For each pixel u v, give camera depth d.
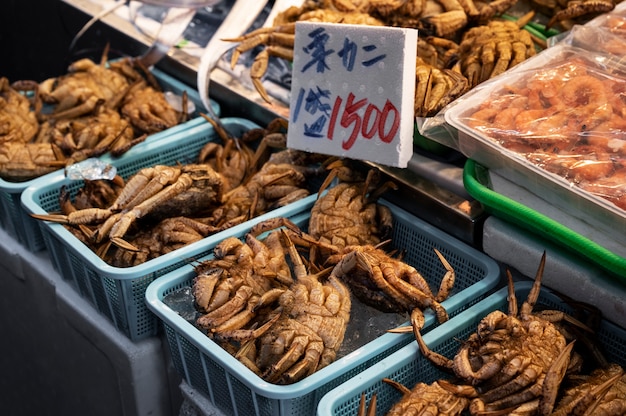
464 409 1.75
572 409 1.64
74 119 2.91
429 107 2.28
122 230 2.24
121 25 3.29
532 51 2.48
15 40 4.01
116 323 2.28
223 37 2.69
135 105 2.90
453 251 2.18
